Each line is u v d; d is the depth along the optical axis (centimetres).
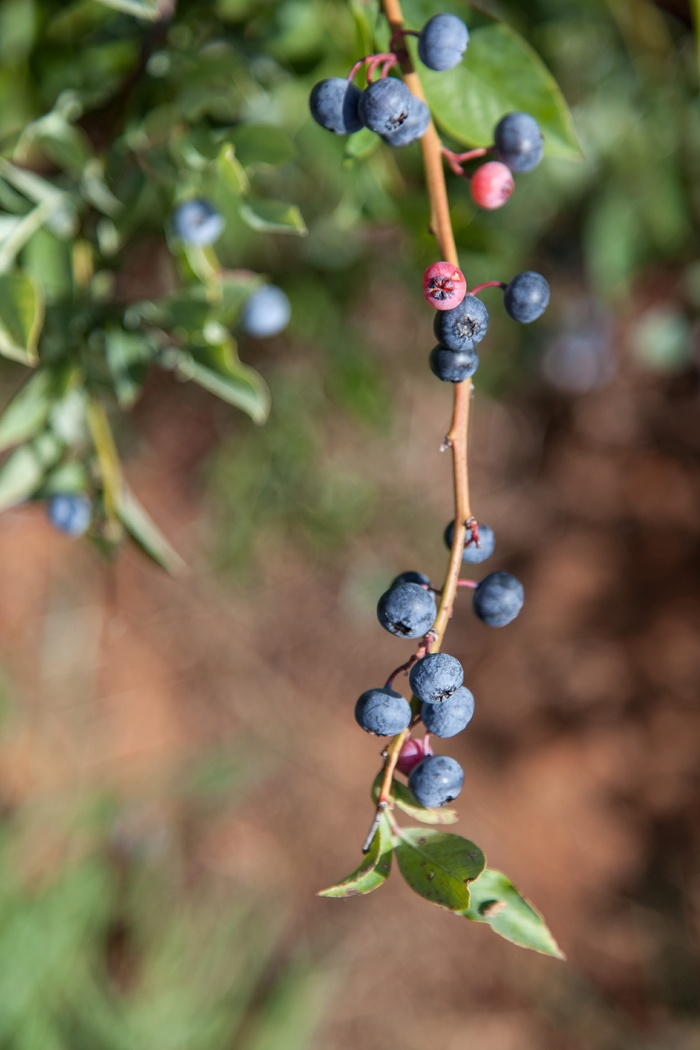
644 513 198
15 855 144
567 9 89
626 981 166
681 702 184
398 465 186
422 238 72
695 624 189
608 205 104
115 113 67
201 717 183
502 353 158
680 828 176
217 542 181
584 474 201
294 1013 146
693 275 114
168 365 66
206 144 65
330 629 191
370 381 137
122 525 68
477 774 182
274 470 163
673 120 98
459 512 56
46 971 125
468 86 62
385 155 72
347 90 59
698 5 63
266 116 72
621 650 189
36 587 184
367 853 55
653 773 180
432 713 55
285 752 183
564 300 145
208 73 68
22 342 60
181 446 178
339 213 73
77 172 66
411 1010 165
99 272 66
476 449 200
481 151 60
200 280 66
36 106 69
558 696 187
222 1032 136
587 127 100
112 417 164
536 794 180
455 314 55
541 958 168
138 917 146
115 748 176
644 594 193
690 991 163
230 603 189
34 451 67
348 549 191
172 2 67
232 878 169
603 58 97
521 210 116
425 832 55
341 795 181
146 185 67
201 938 147
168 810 170
